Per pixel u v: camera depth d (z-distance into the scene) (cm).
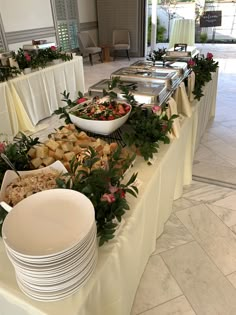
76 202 75
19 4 478
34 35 525
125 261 94
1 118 285
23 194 84
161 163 125
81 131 129
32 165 102
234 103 398
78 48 675
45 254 59
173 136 147
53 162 103
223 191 211
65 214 71
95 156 97
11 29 471
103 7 704
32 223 69
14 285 70
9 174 91
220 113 361
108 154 108
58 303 65
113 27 719
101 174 89
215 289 138
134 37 714
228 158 258
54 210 73
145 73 186
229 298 134
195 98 207
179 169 183
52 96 364
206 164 248
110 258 80
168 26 711
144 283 142
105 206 81
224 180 224
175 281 143
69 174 90
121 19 701
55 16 572
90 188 81
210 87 276
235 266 150
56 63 370
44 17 543
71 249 59
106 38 743
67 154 104
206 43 782
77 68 415
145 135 127
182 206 195
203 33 736
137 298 135
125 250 91
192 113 183
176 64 213
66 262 60
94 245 70
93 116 129
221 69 595
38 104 340
